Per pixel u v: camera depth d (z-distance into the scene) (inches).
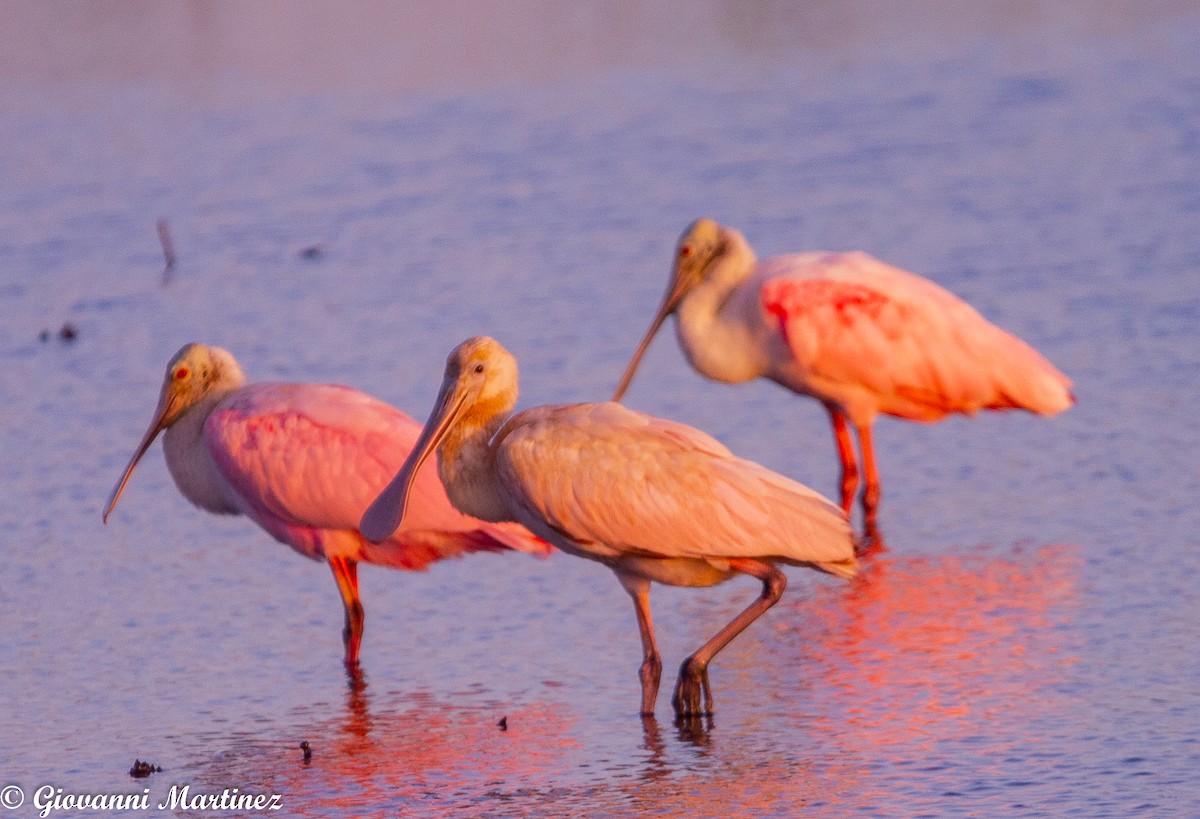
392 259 956.0
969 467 645.3
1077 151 1115.3
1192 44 1446.9
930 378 651.5
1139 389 696.4
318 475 516.7
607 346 790.5
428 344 797.9
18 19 1828.2
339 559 523.2
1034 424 681.0
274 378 757.3
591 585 551.5
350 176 1150.3
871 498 608.1
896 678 456.8
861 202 1024.2
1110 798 373.7
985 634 482.9
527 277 906.7
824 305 650.8
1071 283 842.2
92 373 790.5
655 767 410.6
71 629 522.6
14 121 1353.3
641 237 973.8
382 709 457.7
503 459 451.8
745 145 1188.5
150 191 1128.2
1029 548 551.5
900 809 376.5
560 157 1176.2
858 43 1550.2
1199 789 375.2
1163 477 602.5
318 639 515.5
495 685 470.9
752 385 758.5
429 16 1776.6
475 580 561.0
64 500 637.9
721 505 435.8
